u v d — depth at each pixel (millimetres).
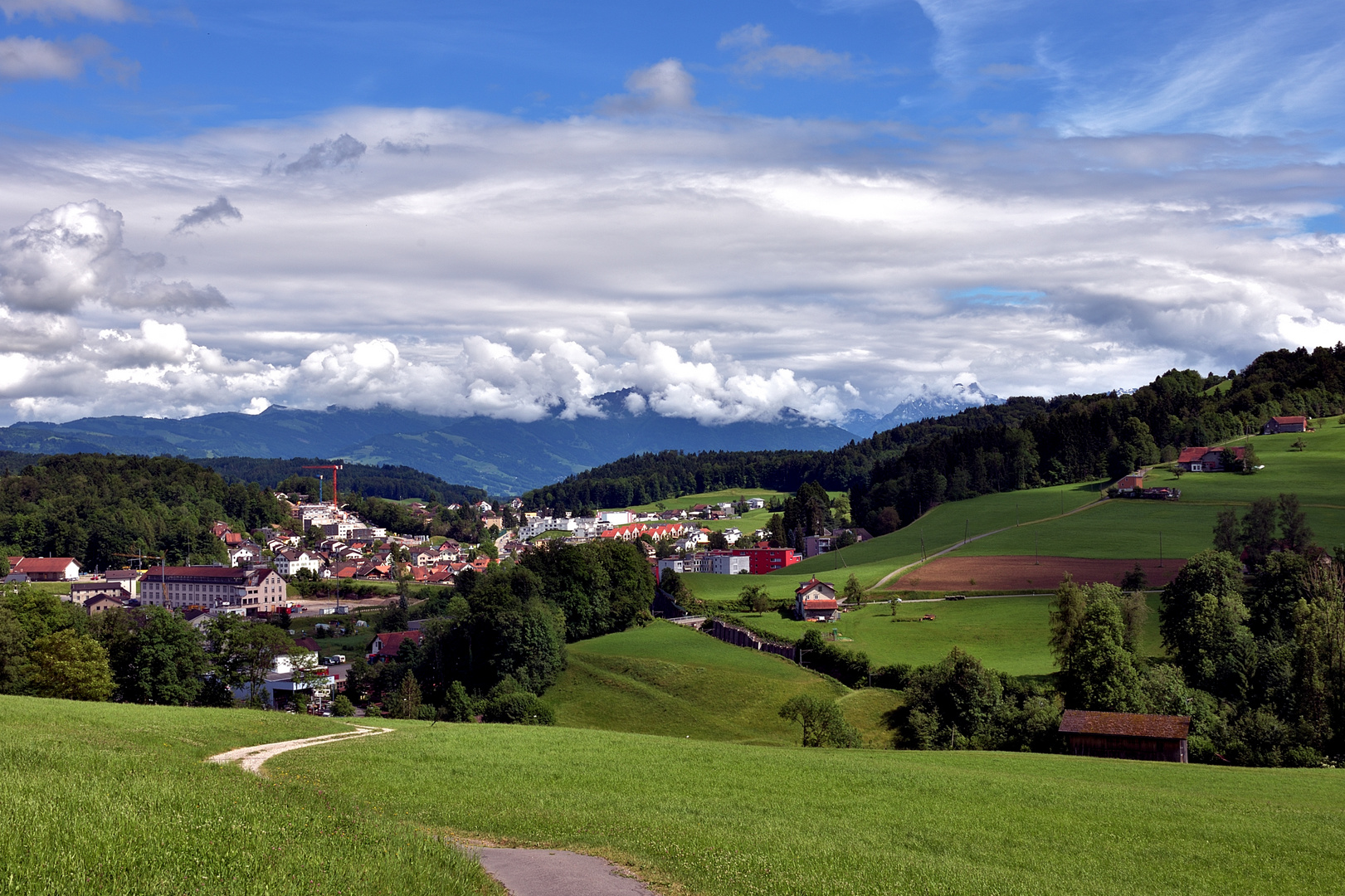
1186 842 39188
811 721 88188
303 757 46688
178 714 60188
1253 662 102875
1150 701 94500
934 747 92625
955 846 36250
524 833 32344
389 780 41781
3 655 92250
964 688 95688
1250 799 51125
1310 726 83312
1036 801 46125
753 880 26734
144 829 21359
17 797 22781
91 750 35719
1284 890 33156
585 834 32344
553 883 25516
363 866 21359
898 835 37656
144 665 107562
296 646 142500
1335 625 89750
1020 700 100938
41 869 18156
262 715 65750
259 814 24703
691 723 110625
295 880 19641
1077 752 78375
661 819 36438
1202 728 85438
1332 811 47312
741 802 42469
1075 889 30672
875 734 100062
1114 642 98000
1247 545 162250
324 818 25641
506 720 106875
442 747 52531
